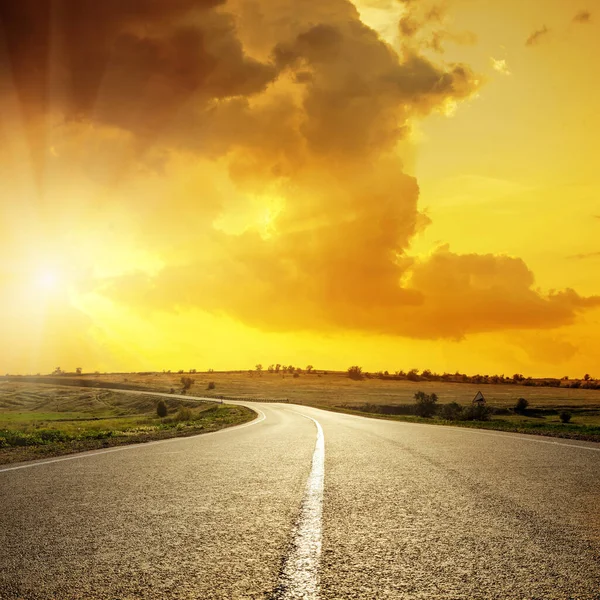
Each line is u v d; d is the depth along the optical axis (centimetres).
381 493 516
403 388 17775
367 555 307
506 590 248
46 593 247
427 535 354
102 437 1534
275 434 1491
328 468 709
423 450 935
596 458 790
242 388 16462
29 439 1371
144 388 16550
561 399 12231
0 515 420
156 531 367
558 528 371
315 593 244
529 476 615
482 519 400
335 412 4328
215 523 391
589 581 262
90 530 370
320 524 388
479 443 1066
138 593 246
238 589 250
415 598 238
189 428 2017
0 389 18225
